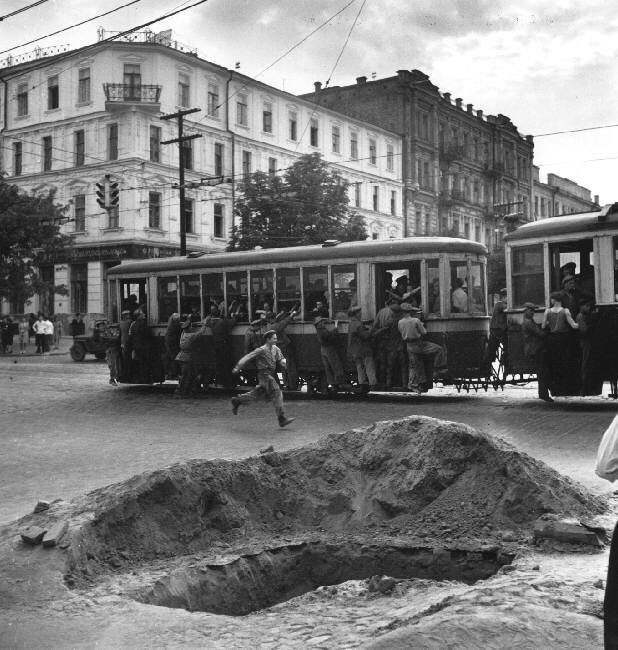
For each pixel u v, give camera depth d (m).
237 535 6.12
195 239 42.06
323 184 37.84
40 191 42.91
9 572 4.96
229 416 13.98
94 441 11.42
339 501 6.44
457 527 5.87
